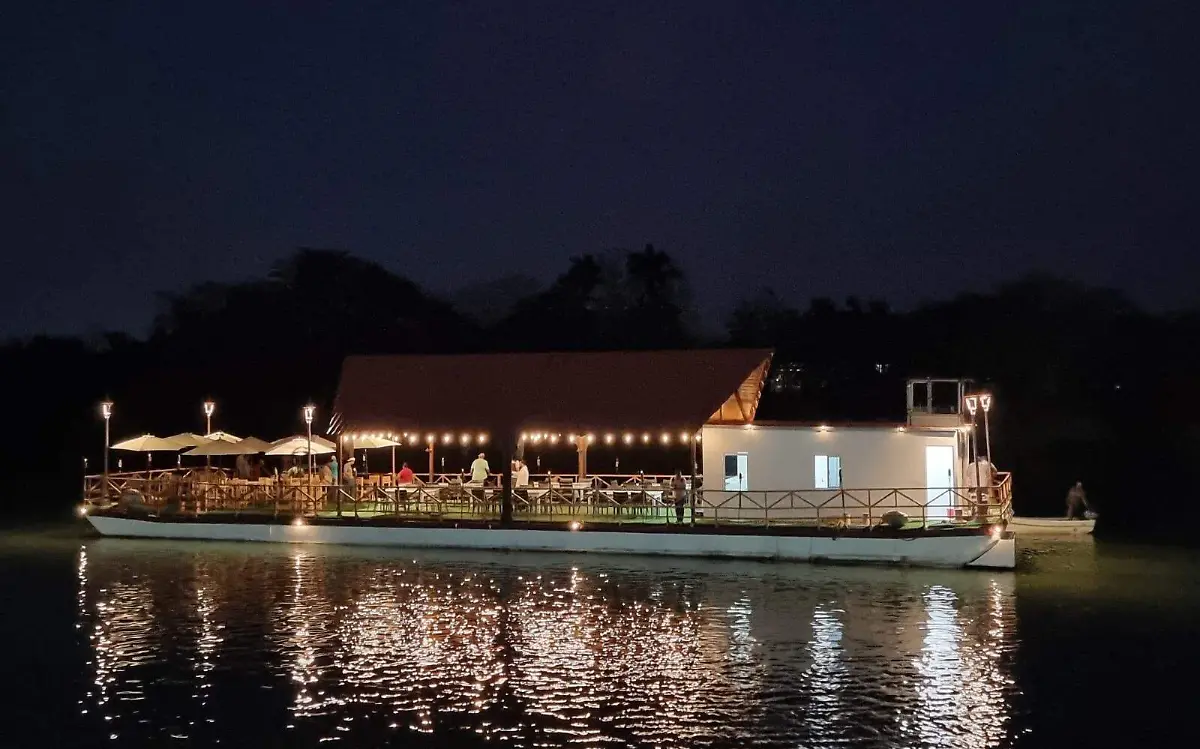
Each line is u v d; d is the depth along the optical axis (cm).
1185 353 8225
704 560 3684
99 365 8444
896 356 8825
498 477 4541
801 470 3897
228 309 8744
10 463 7850
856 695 2200
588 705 2136
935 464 3800
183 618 2862
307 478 4525
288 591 3209
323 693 2222
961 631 2712
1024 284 8775
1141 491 6500
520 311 9650
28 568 3650
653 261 10031
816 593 3159
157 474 4991
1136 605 3020
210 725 2044
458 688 2247
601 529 3791
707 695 2198
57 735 1998
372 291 8956
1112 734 1986
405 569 3566
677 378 4169
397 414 4328
